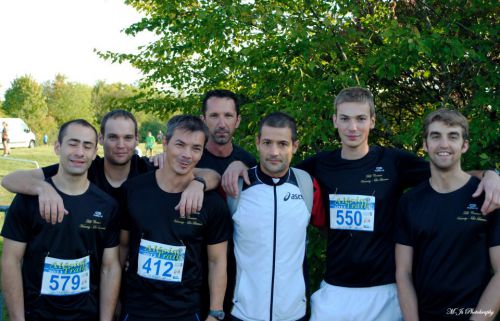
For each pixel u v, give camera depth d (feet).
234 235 9.46
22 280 8.59
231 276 9.70
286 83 13.99
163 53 18.13
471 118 13.15
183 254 8.84
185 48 17.30
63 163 8.66
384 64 12.43
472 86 13.87
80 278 8.69
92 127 8.90
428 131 8.69
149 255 8.77
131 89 20.36
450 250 8.41
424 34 12.85
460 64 14.16
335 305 9.39
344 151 9.89
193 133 8.77
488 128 12.07
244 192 9.43
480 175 8.89
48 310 8.53
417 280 8.78
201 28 15.29
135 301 8.84
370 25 14.26
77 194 8.77
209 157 11.44
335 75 12.86
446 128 8.46
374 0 14.87
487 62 13.03
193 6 17.49
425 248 8.63
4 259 8.47
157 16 18.58
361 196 9.44
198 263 9.02
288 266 9.09
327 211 9.81
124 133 10.25
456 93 14.80
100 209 8.89
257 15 13.83
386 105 15.76
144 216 8.87
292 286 9.09
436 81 14.96
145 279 8.75
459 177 8.64
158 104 18.31
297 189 9.41
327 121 13.00
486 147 13.09
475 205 8.41
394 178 9.58
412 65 13.05
